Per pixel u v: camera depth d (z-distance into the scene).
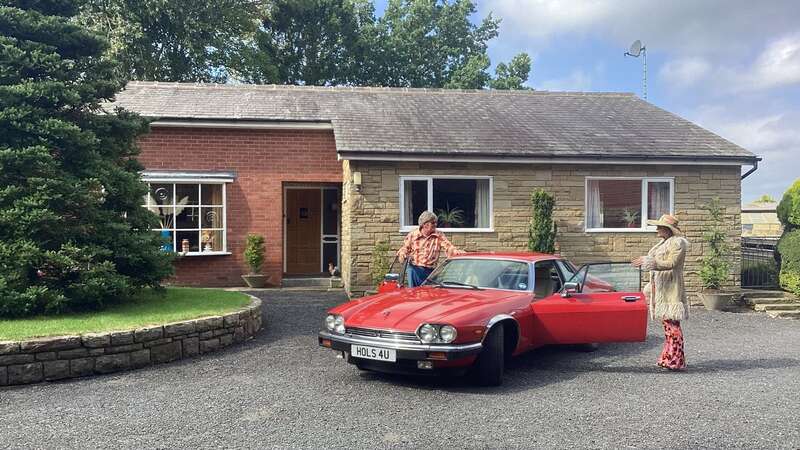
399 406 5.30
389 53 32.25
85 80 8.70
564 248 12.73
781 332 9.69
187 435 4.55
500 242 12.59
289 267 15.45
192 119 13.41
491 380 5.93
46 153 7.74
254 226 13.98
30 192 7.78
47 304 7.43
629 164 12.75
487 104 15.82
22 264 7.36
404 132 13.02
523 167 12.66
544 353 7.74
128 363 6.66
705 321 10.84
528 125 14.09
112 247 8.34
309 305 11.12
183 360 7.12
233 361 7.06
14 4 8.44
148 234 8.83
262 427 4.73
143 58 22.23
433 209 12.49
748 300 12.62
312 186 14.82
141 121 9.32
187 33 23.14
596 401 5.50
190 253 13.44
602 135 13.64
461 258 7.68
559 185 12.74
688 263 12.95
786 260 13.23
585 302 6.71
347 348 5.95
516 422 4.86
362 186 12.12
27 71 8.23
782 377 6.52
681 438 4.52
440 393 5.73
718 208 12.95
